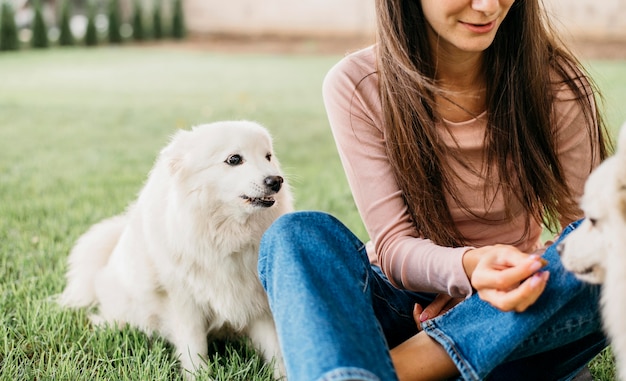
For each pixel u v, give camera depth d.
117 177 5.54
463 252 1.84
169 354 2.82
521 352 1.81
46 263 3.62
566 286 1.67
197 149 2.68
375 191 2.19
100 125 8.51
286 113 9.54
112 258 3.08
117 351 2.64
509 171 2.20
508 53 2.14
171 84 13.33
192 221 2.61
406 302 2.27
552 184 2.19
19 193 4.95
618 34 17.16
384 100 2.16
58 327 2.85
